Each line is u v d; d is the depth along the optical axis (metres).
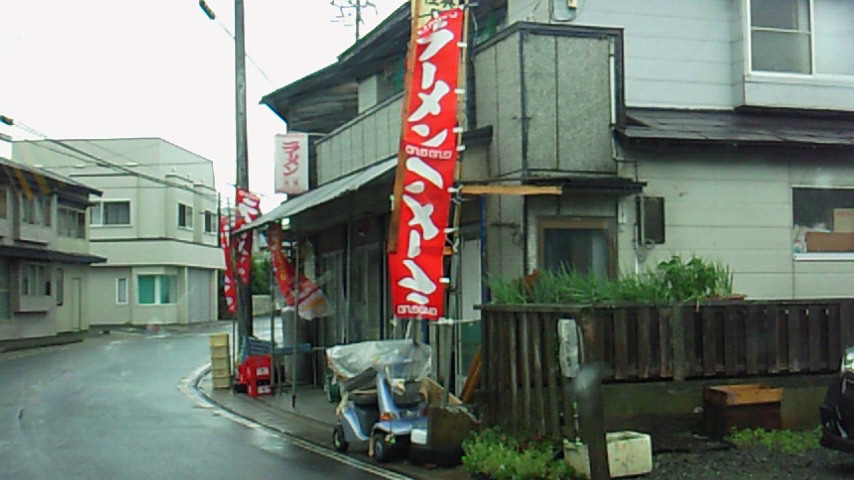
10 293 32.69
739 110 13.12
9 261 32.75
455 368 11.23
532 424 8.59
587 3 12.69
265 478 8.89
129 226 47.41
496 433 9.04
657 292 9.04
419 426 9.73
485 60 11.98
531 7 12.94
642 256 11.54
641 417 8.80
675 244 11.74
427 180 9.65
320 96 20.89
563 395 8.17
